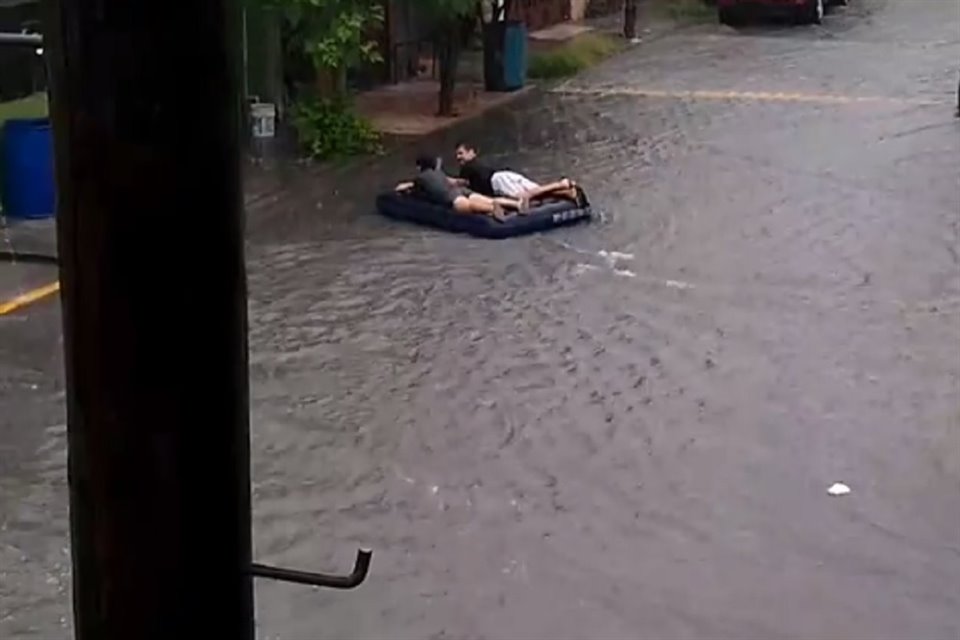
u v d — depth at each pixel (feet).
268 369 29.50
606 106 64.28
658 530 22.39
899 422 27.30
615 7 96.73
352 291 35.29
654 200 46.26
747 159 53.01
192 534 4.79
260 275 36.55
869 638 19.16
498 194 42.73
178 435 4.69
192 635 4.86
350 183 47.50
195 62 4.46
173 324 4.60
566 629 19.25
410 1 58.80
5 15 41.70
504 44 66.33
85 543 4.80
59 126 4.47
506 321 33.22
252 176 47.80
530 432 26.37
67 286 4.59
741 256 39.52
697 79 72.23
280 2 48.62
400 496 23.40
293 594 20.06
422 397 28.09
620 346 31.55
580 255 39.34
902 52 82.17
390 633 19.04
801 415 27.55
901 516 23.04
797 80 71.97
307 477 24.07
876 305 35.14
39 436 25.46
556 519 22.70
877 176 50.26
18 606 19.44
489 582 20.56
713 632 19.24
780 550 21.76
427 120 59.26
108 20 4.33
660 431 26.55
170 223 4.52
